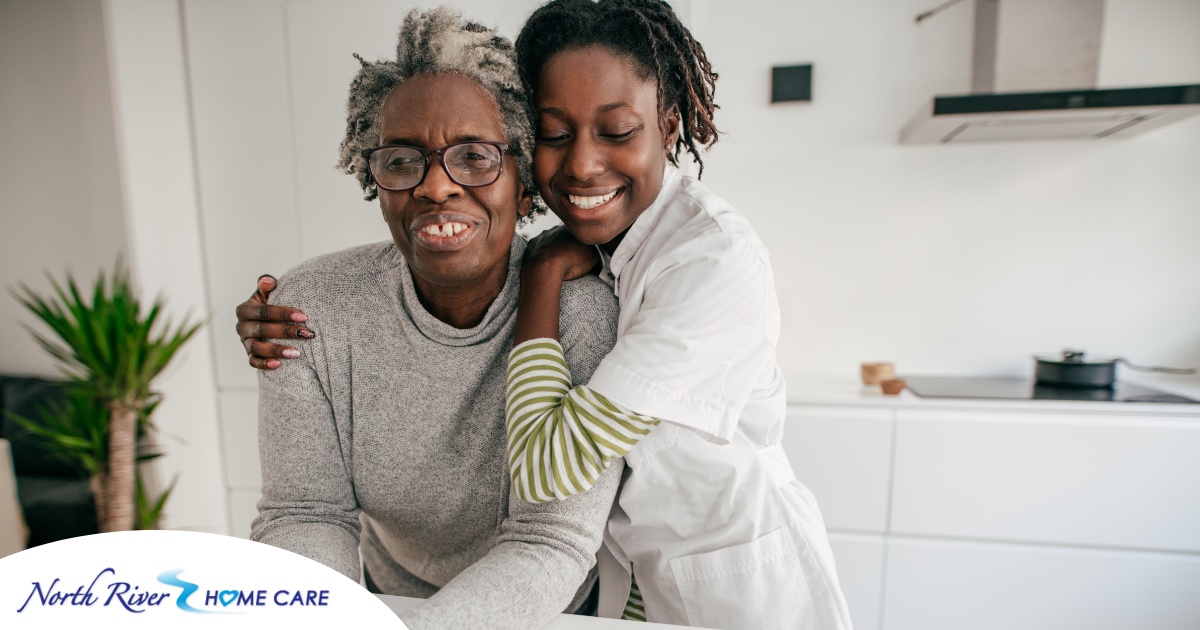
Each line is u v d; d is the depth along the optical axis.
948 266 2.17
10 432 2.54
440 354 0.74
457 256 0.65
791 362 2.30
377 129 0.68
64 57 2.62
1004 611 1.81
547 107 0.76
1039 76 1.85
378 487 0.79
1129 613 1.74
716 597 0.78
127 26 2.01
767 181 2.22
